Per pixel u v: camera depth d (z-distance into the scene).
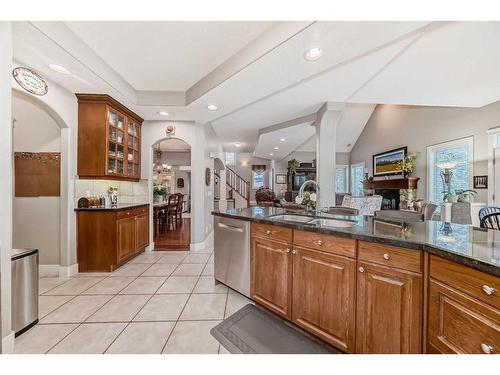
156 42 2.34
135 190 4.28
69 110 3.09
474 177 4.34
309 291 1.72
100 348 1.66
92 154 3.27
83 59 2.36
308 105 4.26
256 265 2.21
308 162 10.59
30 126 3.07
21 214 3.07
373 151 7.62
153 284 2.79
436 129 5.18
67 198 3.06
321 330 1.63
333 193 4.45
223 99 3.28
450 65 2.79
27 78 2.46
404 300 1.25
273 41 2.06
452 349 1.04
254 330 1.88
